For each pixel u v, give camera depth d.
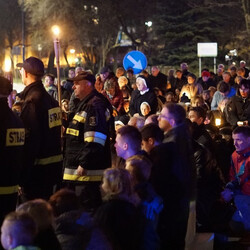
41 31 43.53
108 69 12.03
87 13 43.19
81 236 5.05
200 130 7.85
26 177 6.38
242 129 7.29
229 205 7.46
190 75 16.06
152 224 5.34
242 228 7.29
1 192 5.89
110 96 11.14
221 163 8.45
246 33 44.47
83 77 7.02
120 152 6.09
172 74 20.55
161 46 47.06
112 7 43.91
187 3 45.84
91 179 6.90
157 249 5.37
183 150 5.76
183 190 5.71
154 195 5.42
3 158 5.88
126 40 53.06
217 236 7.34
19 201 6.84
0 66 54.09
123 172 5.19
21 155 6.09
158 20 45.88
